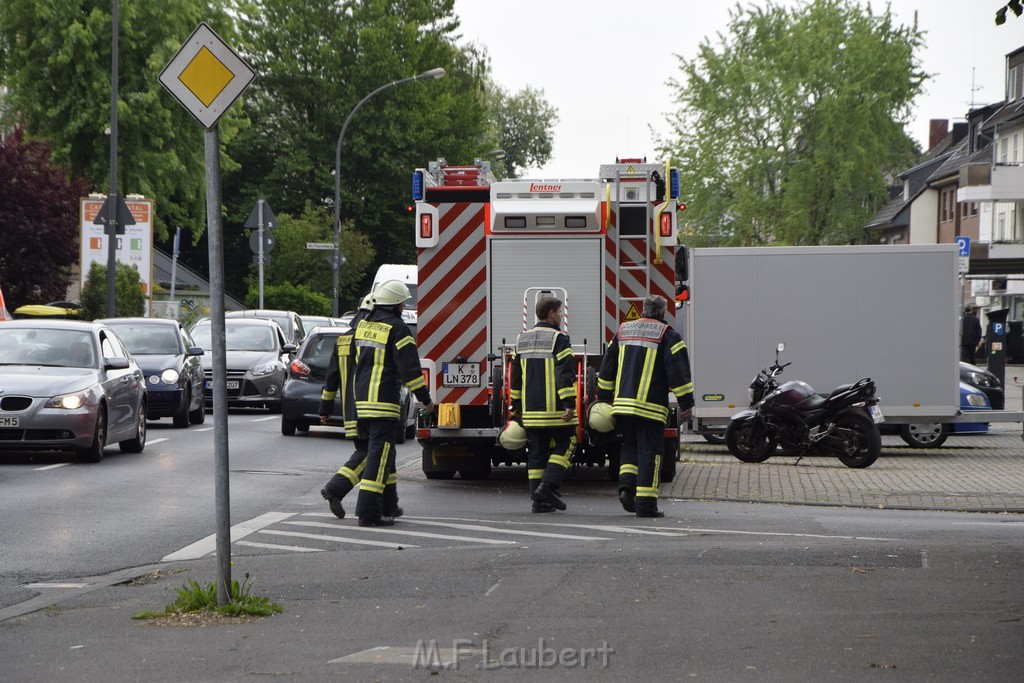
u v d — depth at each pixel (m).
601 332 22.27
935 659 9.86
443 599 12.42
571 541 16.25
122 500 20.17
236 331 43.03
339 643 10.59
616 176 22.23
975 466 27.67
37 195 62.00
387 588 13.02
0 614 12.02
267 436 32.81
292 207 102.31
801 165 95.19
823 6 96.12
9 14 66.81
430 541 16.39
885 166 99.75
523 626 11.16
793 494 21.81
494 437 22.16
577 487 23.00
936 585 12.92
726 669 9.59
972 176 88.00
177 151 71.00
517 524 17.98
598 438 21.58
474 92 106.81
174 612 11.86
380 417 17.89
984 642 10.43
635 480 19.09
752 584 13.02
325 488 18.38
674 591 12.69
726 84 96.56
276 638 10.81
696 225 98.12
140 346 35.84
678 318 32.78
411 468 26.66
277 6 102.00
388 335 17.98
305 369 32.84
